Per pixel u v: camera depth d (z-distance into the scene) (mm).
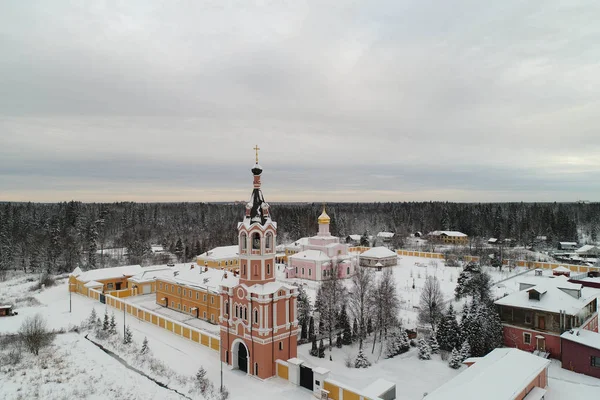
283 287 53656
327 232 130125
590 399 43250
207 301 81312
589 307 65625
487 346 60062
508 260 129875
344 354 62688
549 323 60875
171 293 91375
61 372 52438
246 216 54781
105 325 69500
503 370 42375
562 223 199750
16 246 148625
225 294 56750
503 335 64375
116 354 60500
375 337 65188
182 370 54125
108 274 106750
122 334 68375
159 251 176000
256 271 53469
